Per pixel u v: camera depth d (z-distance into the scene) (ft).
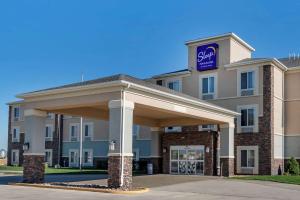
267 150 113.70
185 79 131.75
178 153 114.52
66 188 70.23
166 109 78.69
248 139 117.29
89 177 99.91
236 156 118.62
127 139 69.05
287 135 122.21
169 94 77.87
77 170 142.00
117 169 68.13
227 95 122.52
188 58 132.05
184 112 84.28
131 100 70.59
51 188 71.72
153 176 102.78
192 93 129.59
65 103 76.64
